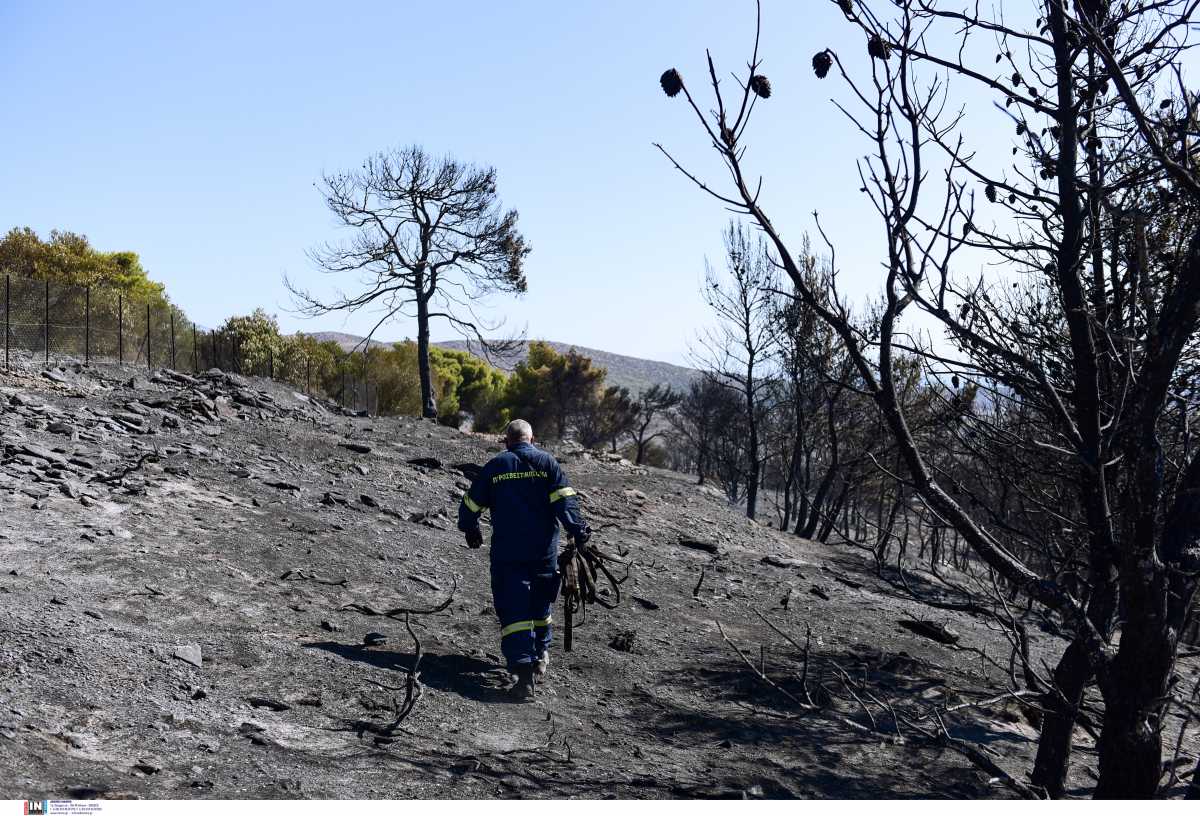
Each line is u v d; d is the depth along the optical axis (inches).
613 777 202.5
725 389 1528.1
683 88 124.3
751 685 308.8
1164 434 182.9
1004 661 426.3
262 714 201.8
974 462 204.1
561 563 273.9
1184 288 123.7
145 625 244.5
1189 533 145.6
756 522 793.6
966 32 144.9
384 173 1392.7
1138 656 139.3
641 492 776.3
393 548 402.3
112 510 359.6
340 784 170.9
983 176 144.3
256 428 675.4
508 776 190.7
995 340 166.9
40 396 605.0
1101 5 151.3
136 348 997.2
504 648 253.3
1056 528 200.2
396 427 879.7
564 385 2356.1
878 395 141.6
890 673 359.6
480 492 263.4
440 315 1444.4
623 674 297.6
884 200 134.2
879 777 241.9
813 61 129.0
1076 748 220.1
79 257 1441.9
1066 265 159.8
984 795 241.8
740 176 125.5
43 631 215.5
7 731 163.5
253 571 319.9
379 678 238.8
